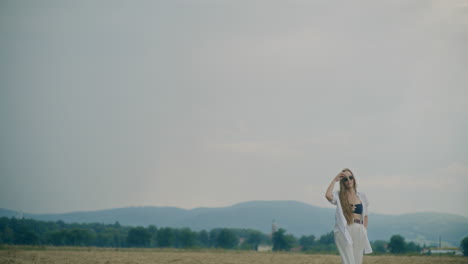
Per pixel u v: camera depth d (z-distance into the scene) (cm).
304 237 8612
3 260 1545
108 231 8694
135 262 1706
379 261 1964
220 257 2192
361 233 671
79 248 3712
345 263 659
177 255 2369
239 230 10444
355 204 678
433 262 1950
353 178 689
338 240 673
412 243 5978
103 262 1645
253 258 2147
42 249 3120
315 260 2011
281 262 1869
